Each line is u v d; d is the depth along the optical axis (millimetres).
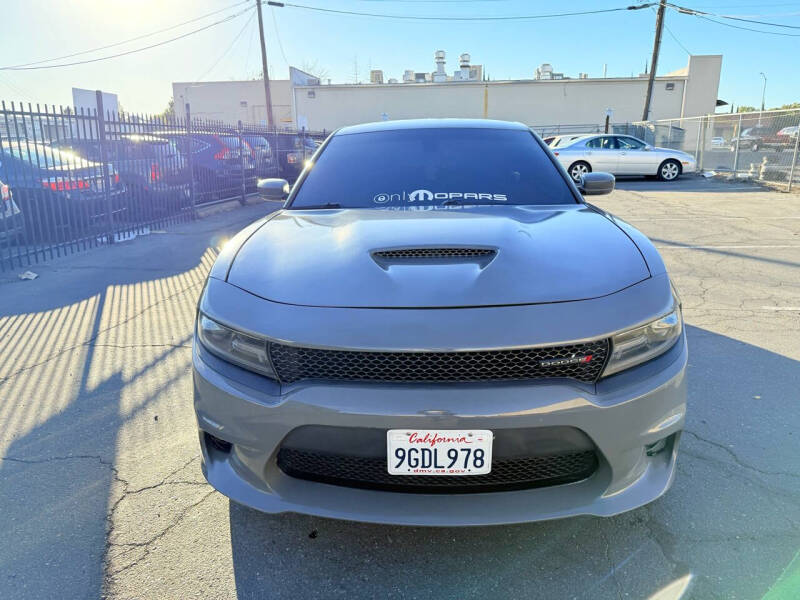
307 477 1797
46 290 5488
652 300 1800
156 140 9164
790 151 13695
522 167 2979
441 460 1632
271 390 1708
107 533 2082
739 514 2133
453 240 2043
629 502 1743
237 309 1813
